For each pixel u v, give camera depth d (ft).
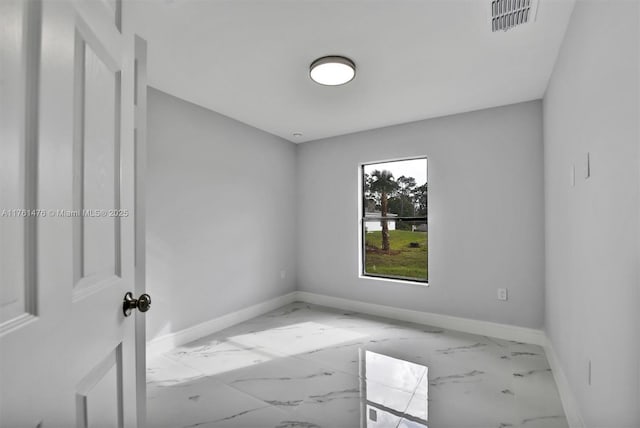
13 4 1.62
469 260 11.00
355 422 6.12
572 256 6.07
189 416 6.30
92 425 2.39
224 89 9.28
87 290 2.32
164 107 9.50
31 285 1.72
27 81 1.71
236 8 5.78
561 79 6.93
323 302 14.32
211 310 10.90
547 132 8.95
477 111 10.93
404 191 12.78
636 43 3.19
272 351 9.36
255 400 6.86
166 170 9.55
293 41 6.84
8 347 1.53
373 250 13.41
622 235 3.63
